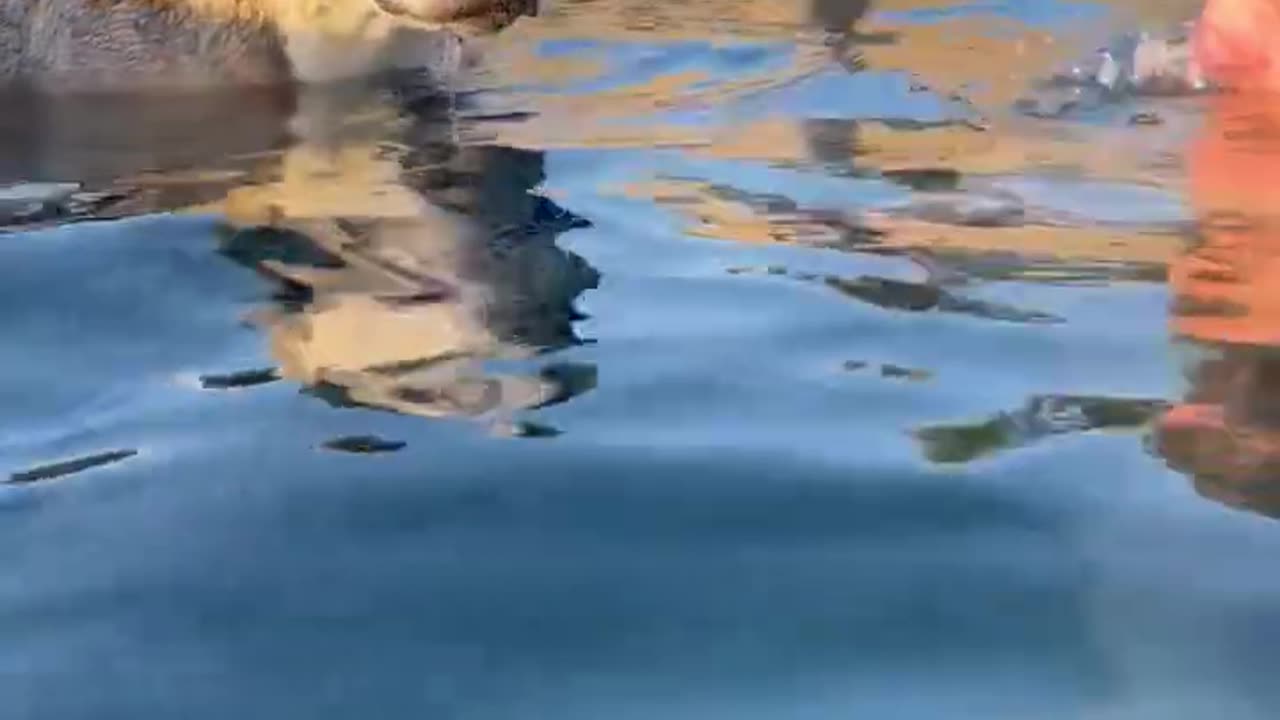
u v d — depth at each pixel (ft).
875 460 9.99
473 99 19.12
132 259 13.79
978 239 13.93
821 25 22.95
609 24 23.25
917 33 22.22
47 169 16.34
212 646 8.25
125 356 11.96
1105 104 17.90
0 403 11.25
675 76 20.29
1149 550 8.86
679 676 7.85
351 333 12.19
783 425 10.52
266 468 10.13
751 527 9.25
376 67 19.74
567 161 16.61
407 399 11.05
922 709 7.54
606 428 10.50
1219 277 12.80
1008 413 10.59
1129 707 7.51
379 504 9.62
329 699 7.75
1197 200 14.66
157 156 16.80
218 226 14.58
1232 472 9.66
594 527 9.27
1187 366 11.17
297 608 8.55
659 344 11.85
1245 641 8.00
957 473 9.80
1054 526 9.16
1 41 18.78
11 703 7.84
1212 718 7.41
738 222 14.61
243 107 18.53
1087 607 8.35
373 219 14.80
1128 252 13.46
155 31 18.97
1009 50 20.79
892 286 12.93
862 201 15.11
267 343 12.10
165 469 10.20
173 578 8.91
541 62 20.98
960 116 17.95
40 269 13.56
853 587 8.61
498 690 7.77
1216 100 17.75
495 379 11.32
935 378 11.20
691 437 10.37
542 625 8.30
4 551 9.28
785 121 18.12
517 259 13.64
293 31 19.24
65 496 9.91
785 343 11.85
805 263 13.52
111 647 8.28
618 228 14.49
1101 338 11.71
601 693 7.72
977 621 8.25
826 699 7.63
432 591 8.67
